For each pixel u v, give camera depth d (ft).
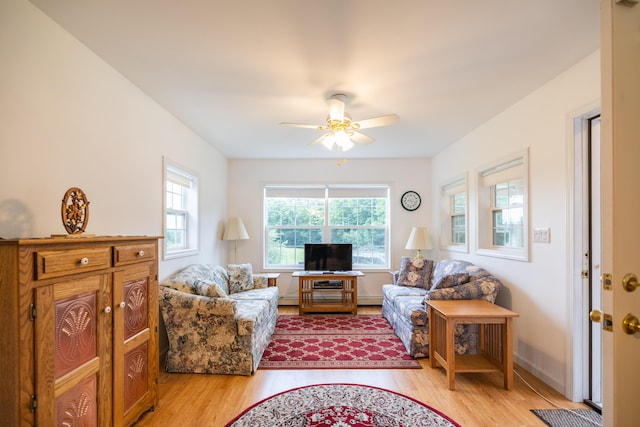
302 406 7.36
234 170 17.81
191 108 10.27
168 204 11.57
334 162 17.95
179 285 9.62
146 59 7.34
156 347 7.13
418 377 8.84
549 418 6.90
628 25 3.73
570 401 7.59
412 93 9.14
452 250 14.89
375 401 7.57
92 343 5.19
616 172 3.68
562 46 6.82
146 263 6.75
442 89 8.87
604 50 3.76
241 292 13.42
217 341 9.04
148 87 8.79
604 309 3.77
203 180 13.83
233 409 7.25
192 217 13.05
